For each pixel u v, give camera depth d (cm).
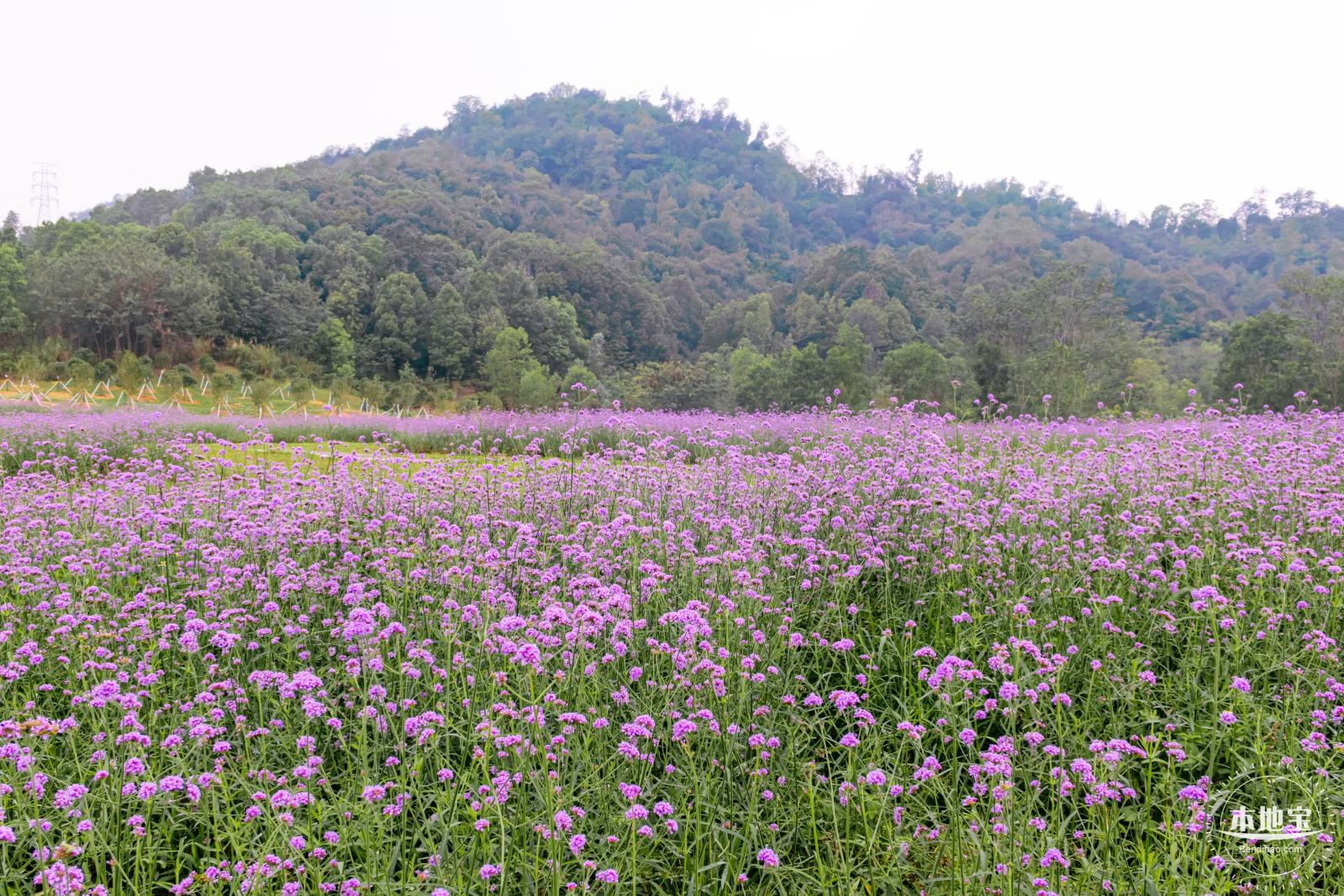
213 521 805
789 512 765
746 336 11906
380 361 8981
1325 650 491
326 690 523
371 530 755
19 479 1068
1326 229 17700
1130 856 393
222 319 8338
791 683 525
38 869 357
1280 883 359
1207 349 9225
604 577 625
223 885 376
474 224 14712
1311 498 721
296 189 14650
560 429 1889
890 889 371
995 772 374
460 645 536
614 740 458
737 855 394
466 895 351
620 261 15125
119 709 482
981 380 5259
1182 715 486
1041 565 633
